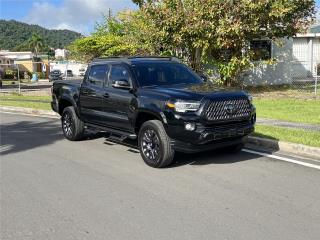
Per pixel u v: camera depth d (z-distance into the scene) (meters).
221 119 7.52
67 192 6.65
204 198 6.20
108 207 5.94
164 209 5.80
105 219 5.51
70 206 6.02
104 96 9.32
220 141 7.69
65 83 11.10
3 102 21.98
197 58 21.59
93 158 8.91
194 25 18.88
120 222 5.39
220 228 5.12
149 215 5.60
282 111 14.54
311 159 8.27
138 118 8.41
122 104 8.74
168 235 4.96
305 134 9.93
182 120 7.42
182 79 8.98
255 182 6.88
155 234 5.00
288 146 9.00
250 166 7.85
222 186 6.73
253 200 6.05
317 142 8.95
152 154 7.98
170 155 7.77
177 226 5.21
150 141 7.99
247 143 9.74
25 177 7.55
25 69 81.69
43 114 17.23
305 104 16.34
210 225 5.22
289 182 6.84
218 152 8.95
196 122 7.38
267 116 13.42
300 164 7.91
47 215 5.71
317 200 6.00
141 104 8.13
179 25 19.52
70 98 10.65
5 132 12.62
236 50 20.62
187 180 7.10
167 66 9.17
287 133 10.07
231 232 5.00
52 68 70.25
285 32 20.27
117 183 7.05
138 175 7.50
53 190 6.77
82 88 10.21
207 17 18.98
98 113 9.66
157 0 20.28
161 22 19.75
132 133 8.75
